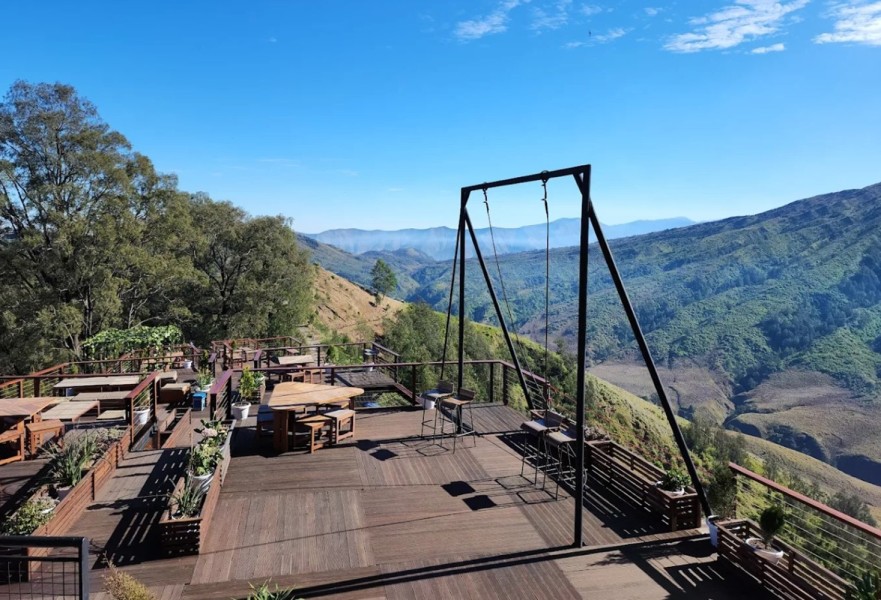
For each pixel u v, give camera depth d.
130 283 27.34
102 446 6.63
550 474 6.73
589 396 61.88
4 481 6.48
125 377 9.95
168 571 4.45
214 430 6.64
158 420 9.27
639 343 5.58
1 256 23.72
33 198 23.70
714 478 5.52
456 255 8.77
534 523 5.45
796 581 4.12
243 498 5.90
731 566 4.68
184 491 5.15
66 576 4.36
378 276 80.56
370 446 7.65
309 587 4.26
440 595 4.20
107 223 24.36
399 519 5.46
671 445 61.16
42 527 4.64
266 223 35.16
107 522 5.26
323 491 6.12
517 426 8.70
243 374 9.93
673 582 4.47
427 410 9.59
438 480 6.48
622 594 4.28
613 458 6.46
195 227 32.69
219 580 4.33
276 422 7.38
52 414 7.63
